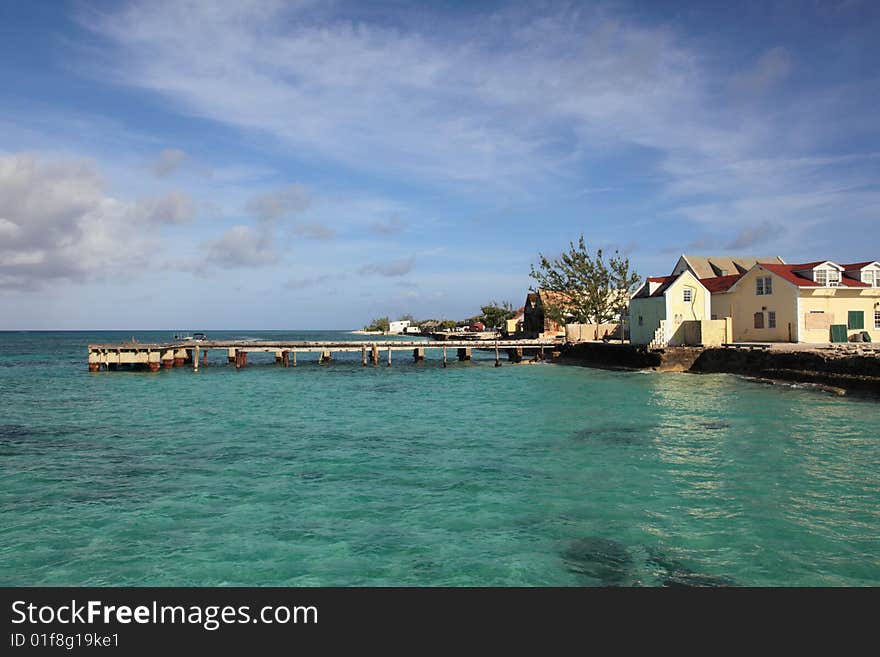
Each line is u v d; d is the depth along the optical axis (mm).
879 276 45438
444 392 38219
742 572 10984
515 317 117562
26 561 11852
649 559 11578
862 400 29219
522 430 24016
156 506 14891
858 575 10781
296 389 41031
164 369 59094
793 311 44531
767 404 28875
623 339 63625
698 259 65375
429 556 11859
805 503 14406
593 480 16656
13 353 101812
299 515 14156
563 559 11641
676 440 21484
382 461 19125
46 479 17391
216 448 21375
